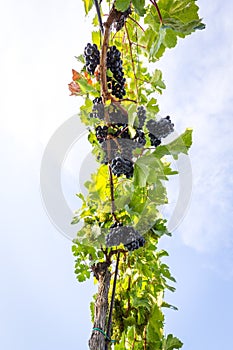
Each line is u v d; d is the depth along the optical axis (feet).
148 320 7.48
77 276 6.98
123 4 4.51
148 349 7.38
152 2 4.65
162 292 7.73
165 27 4.76
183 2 4.81
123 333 7.41
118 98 5.14
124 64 6.47
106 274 6.55
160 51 5.31
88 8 5.17
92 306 7.43
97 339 6.01
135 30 6.17
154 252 7.68
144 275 7.25
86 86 5.47
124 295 7.58
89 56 5.12
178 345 7.52
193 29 4.75
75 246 6.89
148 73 6.59
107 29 4.74
